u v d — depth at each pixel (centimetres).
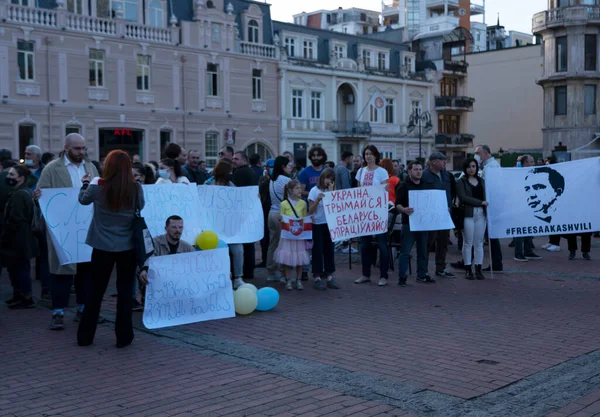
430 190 1146
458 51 6266
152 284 845
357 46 4612
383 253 1165
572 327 848
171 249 905
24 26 2927
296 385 621
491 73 6056
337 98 4516
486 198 1249
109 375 658
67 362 705
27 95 2961
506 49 5953
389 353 729
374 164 1230
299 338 799
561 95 4431
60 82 3069
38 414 551
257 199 1115
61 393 605
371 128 4612
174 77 3516
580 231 1258
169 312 858
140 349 757
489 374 650
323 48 4400
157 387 619
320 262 1131
